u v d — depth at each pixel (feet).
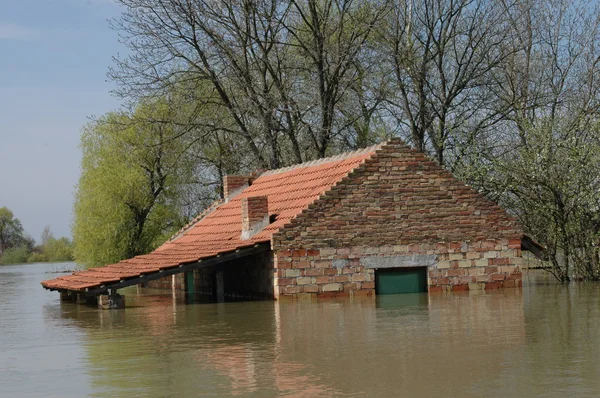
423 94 151.23
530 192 111.96
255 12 155.12
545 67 152.66
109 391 47.60
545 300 85.87
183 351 60.64
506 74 151.23
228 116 174.19
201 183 188.34
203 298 111.75
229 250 95.50
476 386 44.91
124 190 195.00
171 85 159.63
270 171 130.11
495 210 99.45
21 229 497.05
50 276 238.48
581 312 74.79
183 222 199.21
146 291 135.85
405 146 97.40
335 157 109.40
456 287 97.76
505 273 99.19
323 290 94.43
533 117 139.44
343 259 95.04
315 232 94.63
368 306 85.10
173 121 165.78
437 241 97.45
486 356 53.26
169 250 119.75
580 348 55.11
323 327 70.13
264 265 98.17
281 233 93.91
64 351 64.08
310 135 165.48
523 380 45.91
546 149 108.68
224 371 51.80
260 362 54.44
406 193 97.14
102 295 98.99
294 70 164.66
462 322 69.97
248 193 126.41
